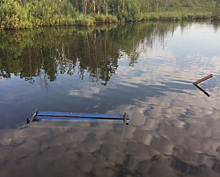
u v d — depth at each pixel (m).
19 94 8.88
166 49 20.45
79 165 4.69
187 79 11.18
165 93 9.13
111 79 11.09
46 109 7.47
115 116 6.77
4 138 5.68
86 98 8.48
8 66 13.49
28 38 26.09
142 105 7.87
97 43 23.11
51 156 4.97
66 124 6.42
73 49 19.53
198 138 5.80
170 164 4.78
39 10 42.28
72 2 59.34
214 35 30.44
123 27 44.25
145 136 5.85
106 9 56.03
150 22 61.25
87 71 12.65
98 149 5.26
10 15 35.38
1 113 7.12
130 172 4.51
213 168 4.69
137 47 21.39
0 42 22.52
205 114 7.20
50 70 12.73
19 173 4.45
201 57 16.75
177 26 46.53
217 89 9.66
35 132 5.99
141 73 12.31
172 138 5.78
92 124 6.43
